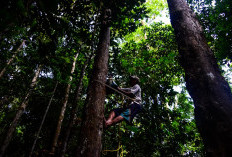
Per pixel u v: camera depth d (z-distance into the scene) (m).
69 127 4.04
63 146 3.90
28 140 7.79
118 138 6.82
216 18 6.87
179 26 2.12
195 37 1.90
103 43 2.77
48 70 6.84
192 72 1.70
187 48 1.87
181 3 2.35
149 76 6.38
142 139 6.13
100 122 2.01
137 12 4.07
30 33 2.80
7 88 8.73
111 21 3.24
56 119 8.02
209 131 1.31
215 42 7.40
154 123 5.96
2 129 7.86
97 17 3.79
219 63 7.85
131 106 2.84
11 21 1.23
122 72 6.37
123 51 7.05
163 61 6.24
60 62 4.30
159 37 8.00
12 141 7.58
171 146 6.03
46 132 8.10
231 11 6.56
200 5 7.12
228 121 1.26
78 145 1.80
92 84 2.29
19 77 8.66
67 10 2.99
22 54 7.98
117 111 2.79
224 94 1.44
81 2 3.11
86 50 4.67
